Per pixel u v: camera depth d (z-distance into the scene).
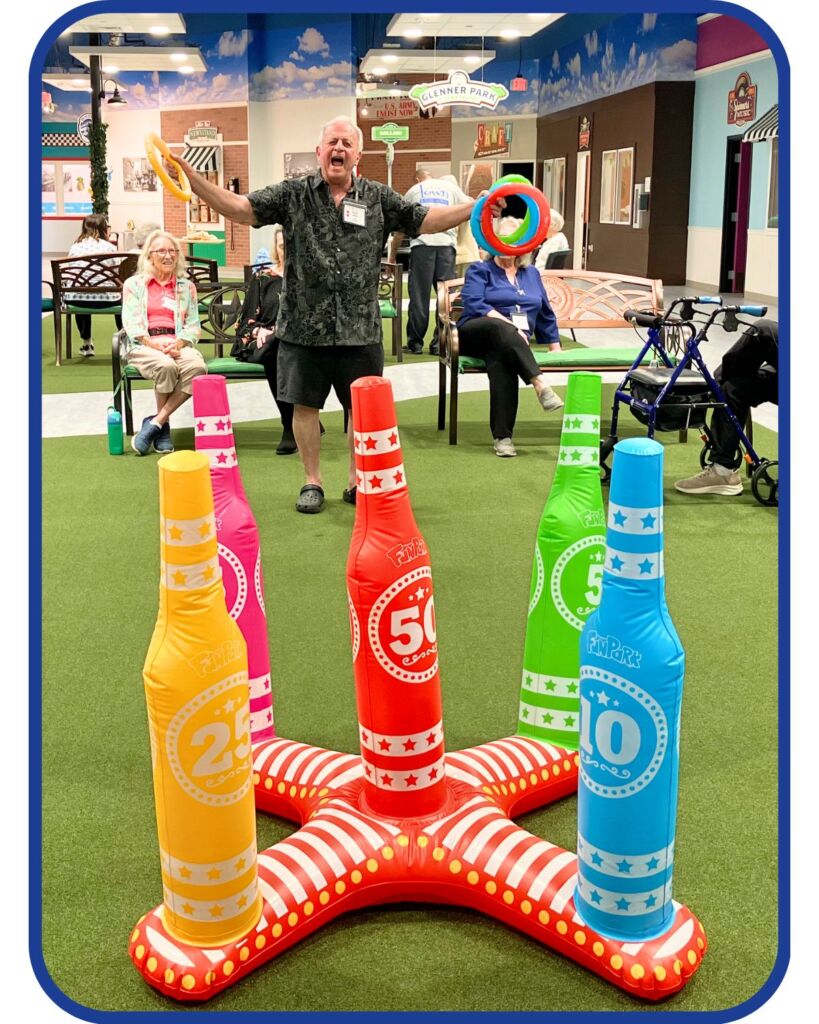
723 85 13.99
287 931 1.94
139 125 18.81
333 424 6.59
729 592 3.69
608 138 16.83
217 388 2.31
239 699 1.82
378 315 4.54
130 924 2.03
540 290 5.95
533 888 1.97
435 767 2.10
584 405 2.31
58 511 4.69
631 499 1.74
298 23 17.11
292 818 2.34
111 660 3.16
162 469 1.74
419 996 1.85
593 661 1.80
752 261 13.41
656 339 5.04
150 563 4.03
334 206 4.35
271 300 5.65
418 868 2.04
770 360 4.69
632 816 1.81
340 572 3.91
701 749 2.63
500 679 3.01
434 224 4.48
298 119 17.47
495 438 5.68
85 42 17.02
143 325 5.75
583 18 17.11
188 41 17.73
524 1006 1.82
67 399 7.27
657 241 15.23
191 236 17.86
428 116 15.93
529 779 2.32
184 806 1.81
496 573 3.90
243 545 2.36
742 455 4.94
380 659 2.02
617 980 1.84
